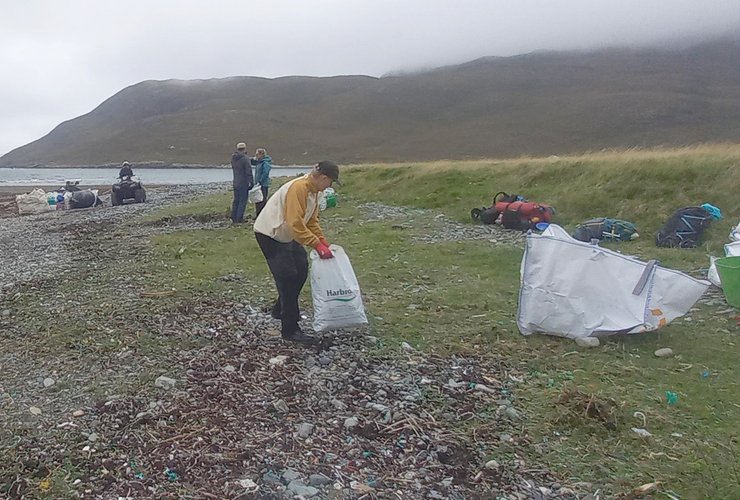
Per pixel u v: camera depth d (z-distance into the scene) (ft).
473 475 12.69
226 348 19.76
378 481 12.38
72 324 22.54
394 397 16.19
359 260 33.88
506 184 56.75
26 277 32.19
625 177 48.78
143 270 32.40
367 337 20.70
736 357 18.54
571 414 14.82
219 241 41.06
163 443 13.64
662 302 19.69
